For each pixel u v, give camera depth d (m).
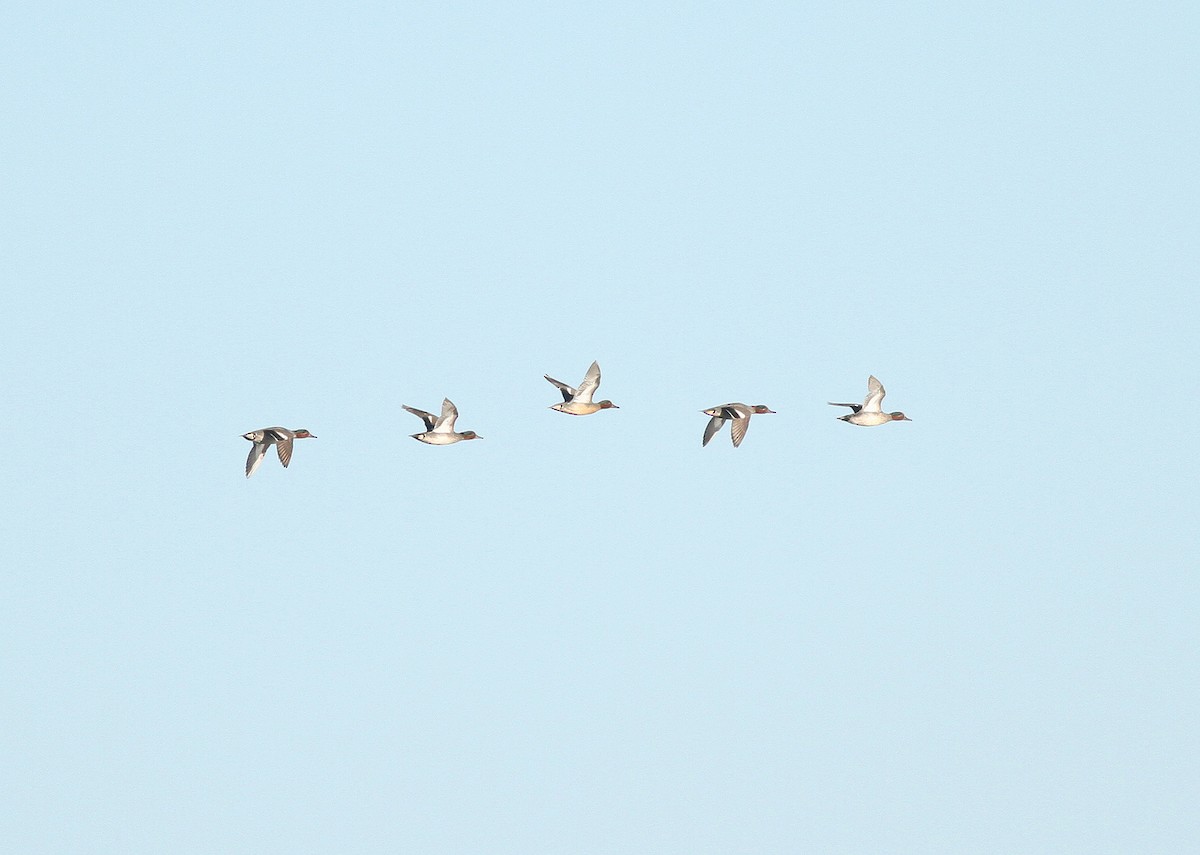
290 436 65.00
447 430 67.69
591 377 68.25
